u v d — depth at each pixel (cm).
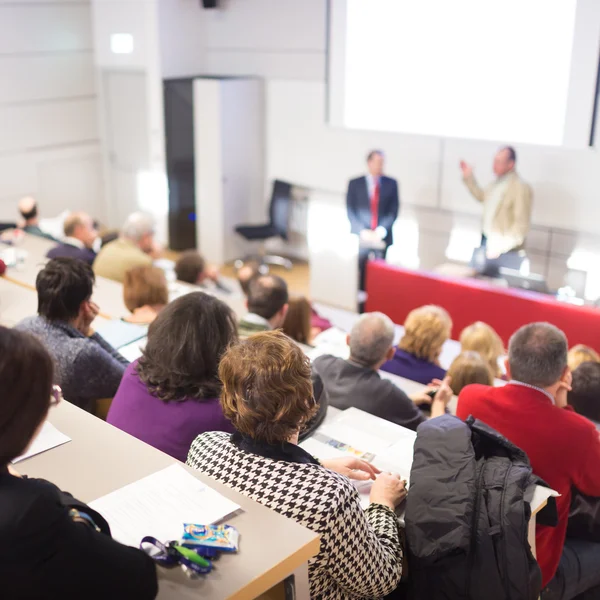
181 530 118
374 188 606
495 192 553
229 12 733
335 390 235
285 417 139
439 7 578
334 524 130
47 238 507
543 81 539
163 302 295
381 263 545
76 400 221
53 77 759
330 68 659
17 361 91
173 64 737
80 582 92
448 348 499
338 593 144
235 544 114
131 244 427
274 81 713
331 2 639
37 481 95
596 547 216
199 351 181
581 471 204
